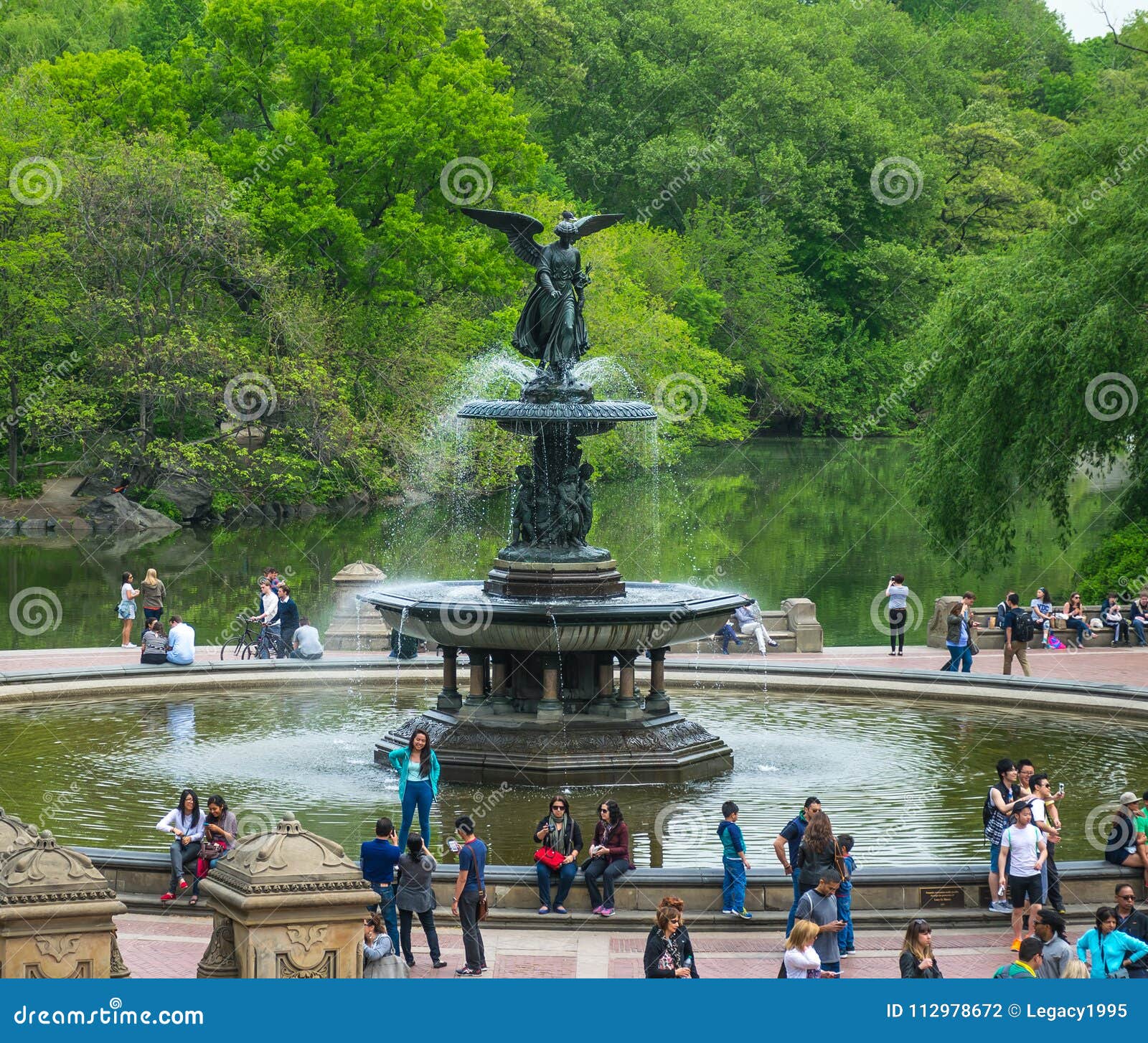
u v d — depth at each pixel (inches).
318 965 495.2
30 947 497.0
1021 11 5816.9
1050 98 5246.1
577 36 4308.6
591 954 603.5
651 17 4347.9
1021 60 5305.1
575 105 4200.3
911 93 4719.5
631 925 642.8
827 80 4355.3
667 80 4195.4
